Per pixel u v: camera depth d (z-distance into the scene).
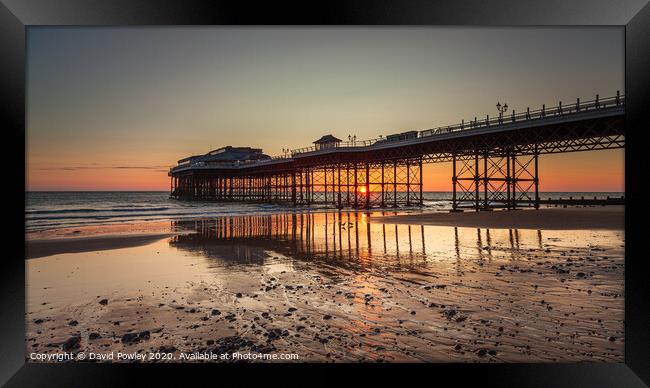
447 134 38.88
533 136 34.12
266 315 8.02
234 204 80.44
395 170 60.53
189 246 19.14
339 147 52.53
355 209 56.19
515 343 6.39
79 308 8.80
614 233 20.66
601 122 28.61
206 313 8.32
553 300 8.49
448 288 9.70
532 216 31.55
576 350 6.12
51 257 16.14
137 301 9.33
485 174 41.00
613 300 8.45
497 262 13.00
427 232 23.12
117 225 32.34
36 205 70.81
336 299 9.07
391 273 11.77
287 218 38.91
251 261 14.70
